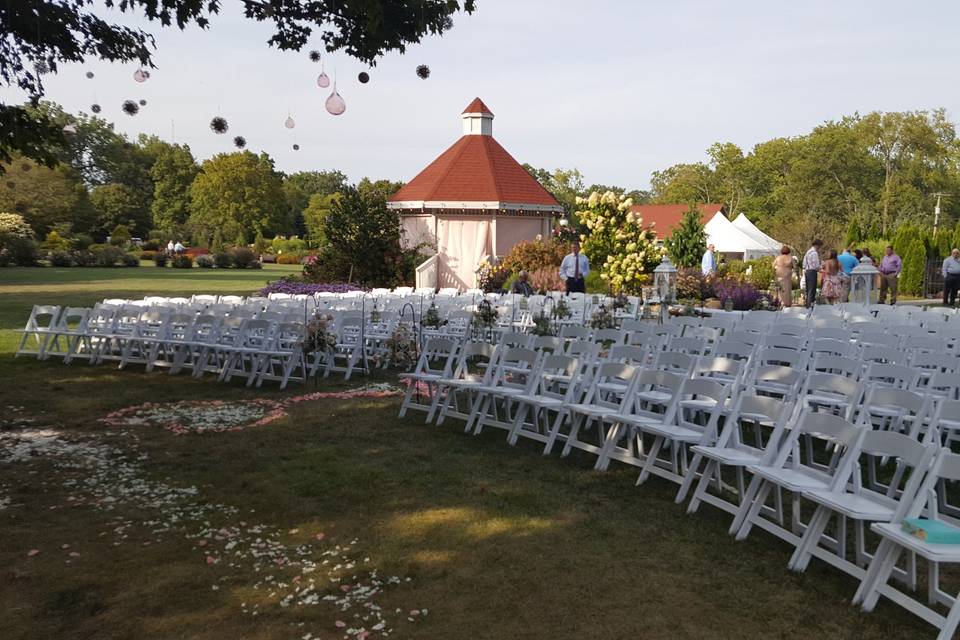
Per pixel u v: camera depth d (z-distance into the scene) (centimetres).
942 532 357
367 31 919
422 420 838
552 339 857
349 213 2591
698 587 420
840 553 439
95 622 384
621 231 2234
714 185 8631
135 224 7681
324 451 704
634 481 617
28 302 2191
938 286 3262
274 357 1074
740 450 541
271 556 464
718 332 948
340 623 378
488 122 3016
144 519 529
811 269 2053
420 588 419
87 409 880
